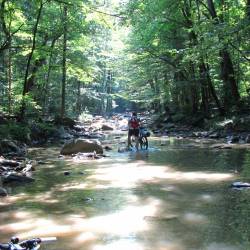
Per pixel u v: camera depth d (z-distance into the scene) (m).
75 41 31.11
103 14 19.36
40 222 7.51
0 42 25.38
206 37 21.80
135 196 9.39
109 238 6.57
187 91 36.84
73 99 49.25
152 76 42.25
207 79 29.97
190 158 15.54
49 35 29.16
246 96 30.27
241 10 26.16
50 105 40.22
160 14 29.84
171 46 33.59
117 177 11.88
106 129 35.72
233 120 24.55
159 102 50.31
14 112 25.94
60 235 6.78
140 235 6.66
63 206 8.62
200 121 30.62
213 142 21.52
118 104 82.69
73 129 31.36
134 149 19.31
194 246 6.10
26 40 28.81
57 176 12.21
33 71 29.73
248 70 30.69
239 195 9.17
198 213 7.81
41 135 24.97
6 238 6.67
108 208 8.39
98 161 15.46
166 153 17.47
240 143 20.38
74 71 33.53
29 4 25.38
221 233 6.62
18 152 17.81
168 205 8.48
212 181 10.85
